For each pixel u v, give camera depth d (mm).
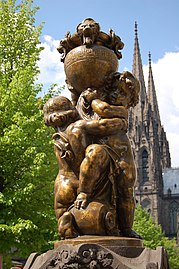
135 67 119250
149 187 104938
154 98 125250
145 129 108938
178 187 112250
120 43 5988
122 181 5277
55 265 4582
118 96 5609
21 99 15273
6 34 17688
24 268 5070
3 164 14641
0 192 14109
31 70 16406
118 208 5297
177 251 63375
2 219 14242
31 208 14711
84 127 5371
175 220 108812
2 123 15164
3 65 17016
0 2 18188
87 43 5648
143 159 107188
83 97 5648
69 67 5797
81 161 5324
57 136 5500
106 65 5672
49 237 15297
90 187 5133
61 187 5309
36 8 18484
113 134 5398
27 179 14492
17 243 14391
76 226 5055
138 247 4820
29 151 14336
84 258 4484
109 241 4797
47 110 5664
